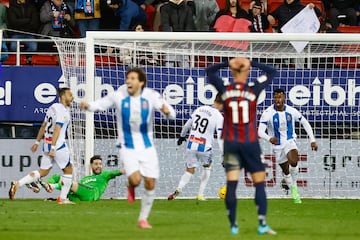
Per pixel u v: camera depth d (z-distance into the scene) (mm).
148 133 33688
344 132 57781
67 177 49219
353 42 55438
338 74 57594
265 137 51656
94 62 55312
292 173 52156
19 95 57500
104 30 63344
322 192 57781
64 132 48938
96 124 57125
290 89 57688
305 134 57781
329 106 57594
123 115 33312
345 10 66125
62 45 56562
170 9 62219
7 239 30172
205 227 34781
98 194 52438
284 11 61938
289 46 57000
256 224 36656
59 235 31344
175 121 57281
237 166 31375
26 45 61750
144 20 63781
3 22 62594
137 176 33125
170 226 35125
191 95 57312
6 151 57469
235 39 55062
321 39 55062
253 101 31422
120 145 33656
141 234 31672
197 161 53375
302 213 43938
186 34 55031
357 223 38188
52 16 62500
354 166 57844
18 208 45188
